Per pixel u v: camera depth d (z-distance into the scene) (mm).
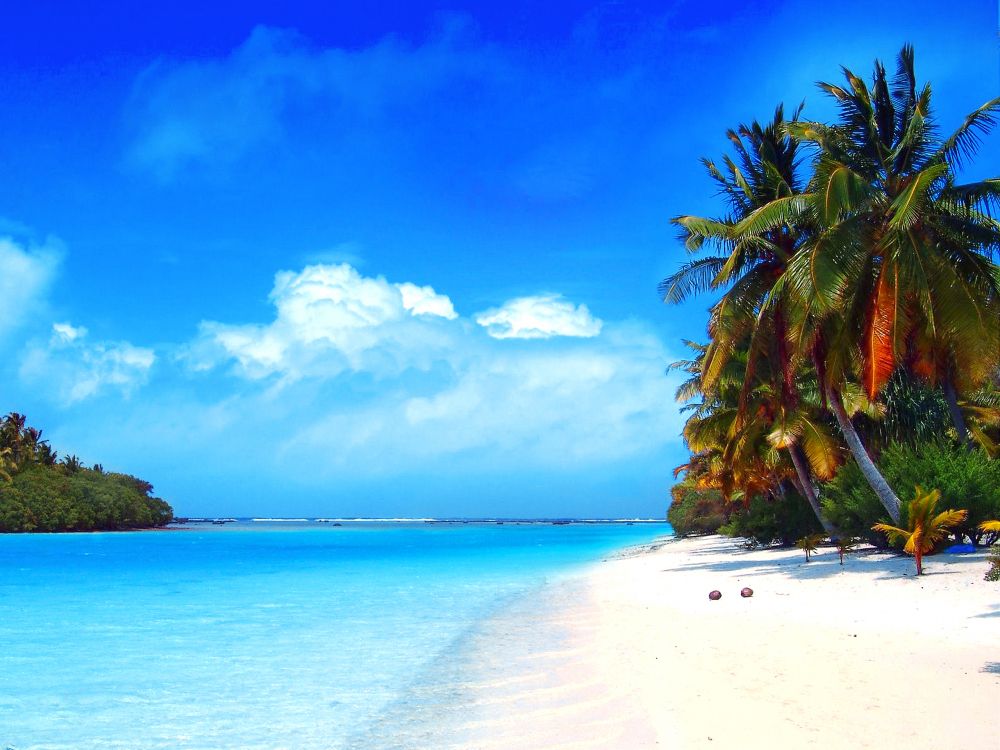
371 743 8070
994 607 13117
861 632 12094
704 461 48938
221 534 124188
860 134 21938
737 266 23859
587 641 13758
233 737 8578
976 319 18828
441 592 25375
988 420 32594
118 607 22281
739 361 29797
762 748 6715
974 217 21141
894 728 7004
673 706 8430
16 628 18000
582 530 165625
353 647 14555
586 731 7855
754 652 11195
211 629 17406
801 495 33969
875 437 31641
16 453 112375
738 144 25125
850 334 21656
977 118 19875
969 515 20438
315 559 49031
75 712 9953
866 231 20484
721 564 29375
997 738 6562
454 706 9531
